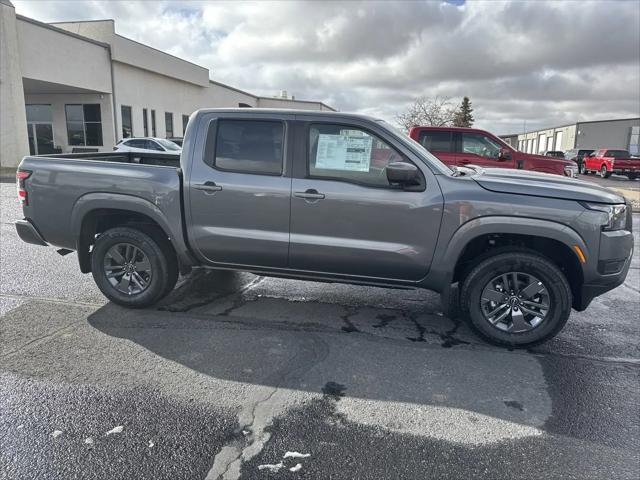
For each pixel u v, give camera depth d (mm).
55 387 3396
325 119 4277
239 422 3037
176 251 4656
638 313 5215
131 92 28844
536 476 2604
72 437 2848
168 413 3113
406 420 3104
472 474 2605
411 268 4227
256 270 4625
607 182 27531
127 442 2812
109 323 4562
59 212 4789
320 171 4273
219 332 4410
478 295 4195
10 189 14906
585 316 5109
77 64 23906
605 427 3072
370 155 4199
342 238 4270
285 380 3576
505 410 3246
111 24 26250
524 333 4172
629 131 54438
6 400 3217
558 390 3525
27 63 20875
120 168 4637
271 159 4355
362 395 3393
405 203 4113
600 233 3906
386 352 4090
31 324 4508
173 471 2586
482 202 3994
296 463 2670
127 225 4852
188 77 35000
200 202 4477
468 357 4039
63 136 27766
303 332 4465
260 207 4363
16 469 2574
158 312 4879
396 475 2588
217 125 4461
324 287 5852
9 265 6480
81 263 4914
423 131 10953
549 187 4027
